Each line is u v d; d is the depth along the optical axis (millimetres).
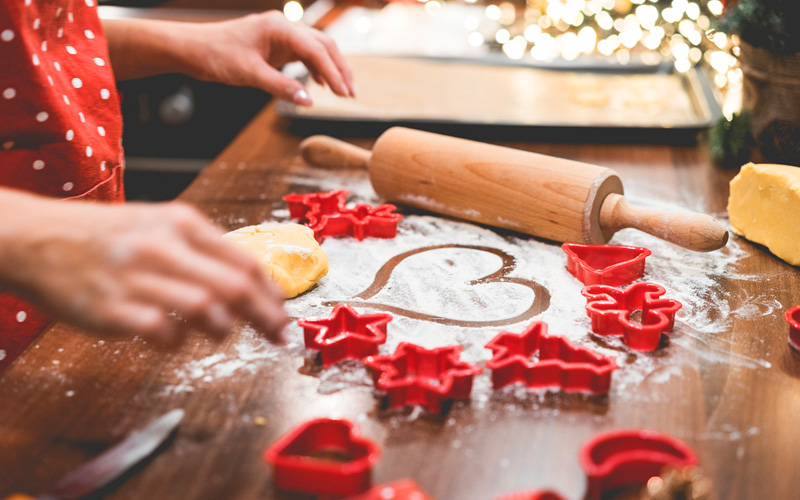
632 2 1744
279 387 653
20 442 605
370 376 665
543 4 1978
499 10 2076
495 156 877
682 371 667
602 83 1434
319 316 736
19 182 791
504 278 794
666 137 1123
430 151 905
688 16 1529
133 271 523
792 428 615
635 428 616
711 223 778
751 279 789
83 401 639
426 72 1509
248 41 976
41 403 637
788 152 985
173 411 625
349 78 1021
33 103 768
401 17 2039
